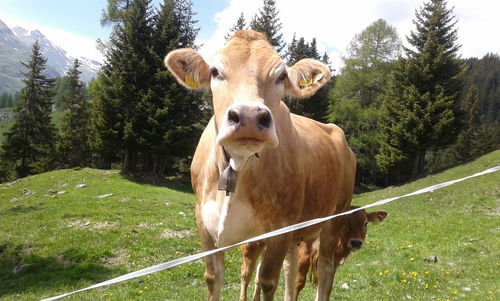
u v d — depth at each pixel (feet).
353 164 20.24
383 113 127.34
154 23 109.09
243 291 18.29
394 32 156.35
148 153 107.55
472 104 228.63
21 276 32.42
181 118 103.96
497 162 90.94
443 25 119.14
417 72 116.57
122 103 99.96
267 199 11.83
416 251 37.52
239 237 11.94
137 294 25.99
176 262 8.39
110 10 113.50
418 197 76.79
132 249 36.68
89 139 117.50
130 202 63.72
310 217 14.90
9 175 161.17
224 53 10.30
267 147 11.73
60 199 67.15
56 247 37.29
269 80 10.07
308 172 14.23
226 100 9.82
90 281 30.07
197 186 13.50
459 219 55.98
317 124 18.76
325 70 10.82
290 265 17.61
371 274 30.50
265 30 121.29
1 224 48.88
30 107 159.43
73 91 167.63
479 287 27.04
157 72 101.14
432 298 24.91
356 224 22.12
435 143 115.44
